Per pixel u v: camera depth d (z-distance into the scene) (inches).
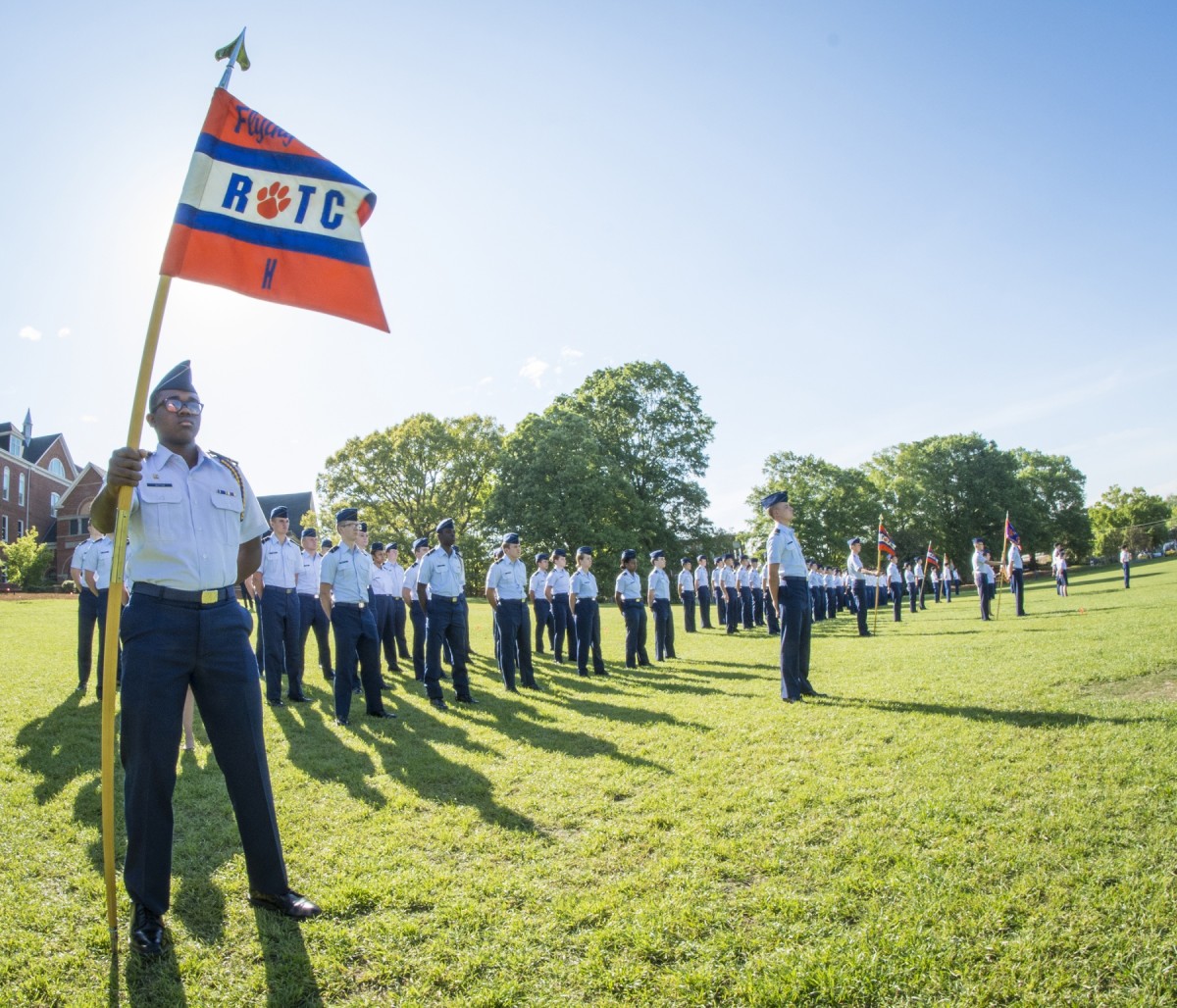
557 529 1573.6
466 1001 109.9
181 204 143.9
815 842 160.4
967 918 124.6
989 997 104.8
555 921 132.5
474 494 1982.0
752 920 130.0
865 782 194.5
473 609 1195.9
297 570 381.4
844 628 776.3
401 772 230.8
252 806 139.5
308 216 155.3
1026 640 466.0
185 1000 112.2
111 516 138.5
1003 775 191.6
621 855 160.7
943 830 160.4
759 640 665.0
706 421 1877.5
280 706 361.1
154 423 144.7
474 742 269.7
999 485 2400.3
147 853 129.0
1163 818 156.3
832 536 2139.5
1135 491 3722.9
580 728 288.4
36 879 153.9
